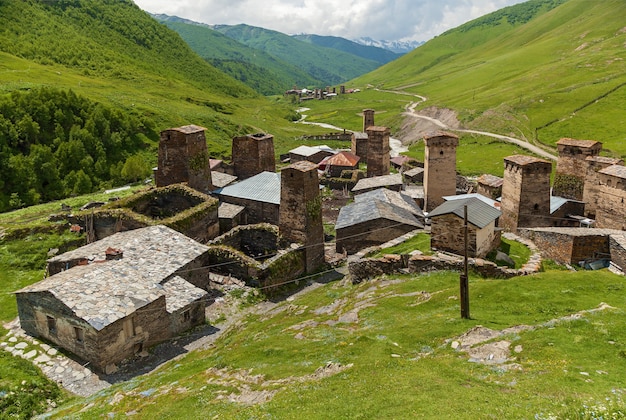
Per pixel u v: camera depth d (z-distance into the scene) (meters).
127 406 19.16
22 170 83.94
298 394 15.82
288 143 141.12
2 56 156.25
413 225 43.44
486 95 166.62
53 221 45.81
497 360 16.70
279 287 37.88
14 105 96.81
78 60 184.25
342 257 45.16
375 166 79.00
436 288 27.66
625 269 31.31
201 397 17.89
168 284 31.75
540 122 129.25
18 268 39.81
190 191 46.41
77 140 96.31
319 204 42.84
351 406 13.96
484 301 23.47
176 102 165.25
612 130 114.06
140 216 41.16
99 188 92.62
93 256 33.94
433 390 14.17
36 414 22.28
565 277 25.08
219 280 38.03
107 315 25.89
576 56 187.25
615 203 40.25
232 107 188.88
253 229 44.03
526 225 43.81
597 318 18.36
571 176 50.38
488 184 58.09
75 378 25.16
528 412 11.96
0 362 25.67
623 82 138.12
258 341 24.77
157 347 28.72
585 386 13.34
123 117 113.50
